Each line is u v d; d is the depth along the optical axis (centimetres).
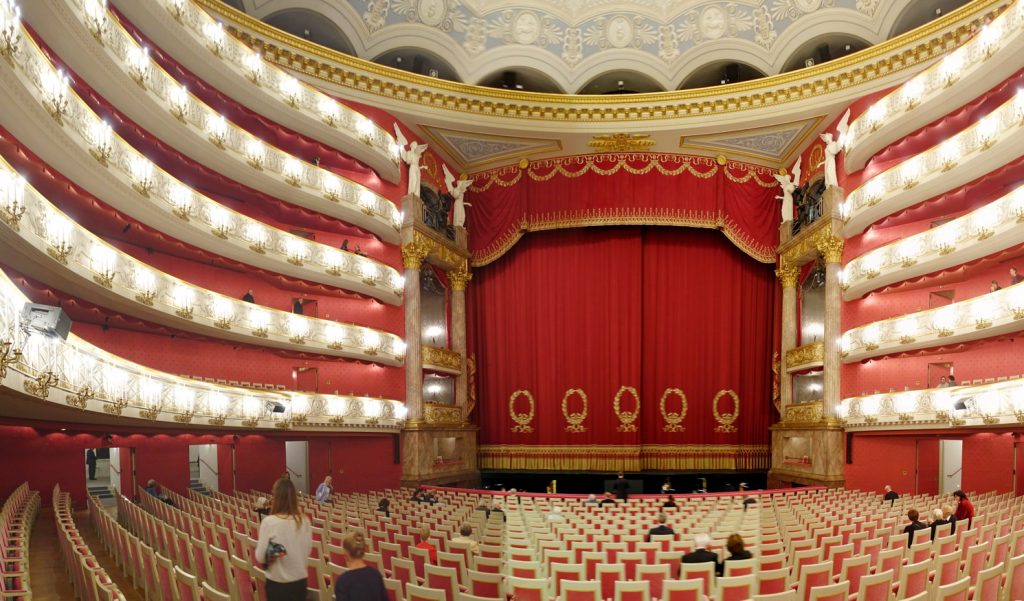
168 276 1466
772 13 2334
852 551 780
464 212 2777
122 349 1734
